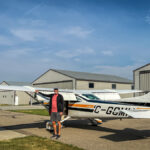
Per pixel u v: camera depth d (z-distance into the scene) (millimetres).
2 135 6488
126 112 5703
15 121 10078
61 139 6039
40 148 4906
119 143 5566
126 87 28109
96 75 28562
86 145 5336
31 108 20125
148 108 6152
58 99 6293
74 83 22891
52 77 26453
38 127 8195
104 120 10352
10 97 29969
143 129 7824
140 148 5074
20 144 5242
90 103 7492
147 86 15945
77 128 8062
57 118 6273
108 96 9031
